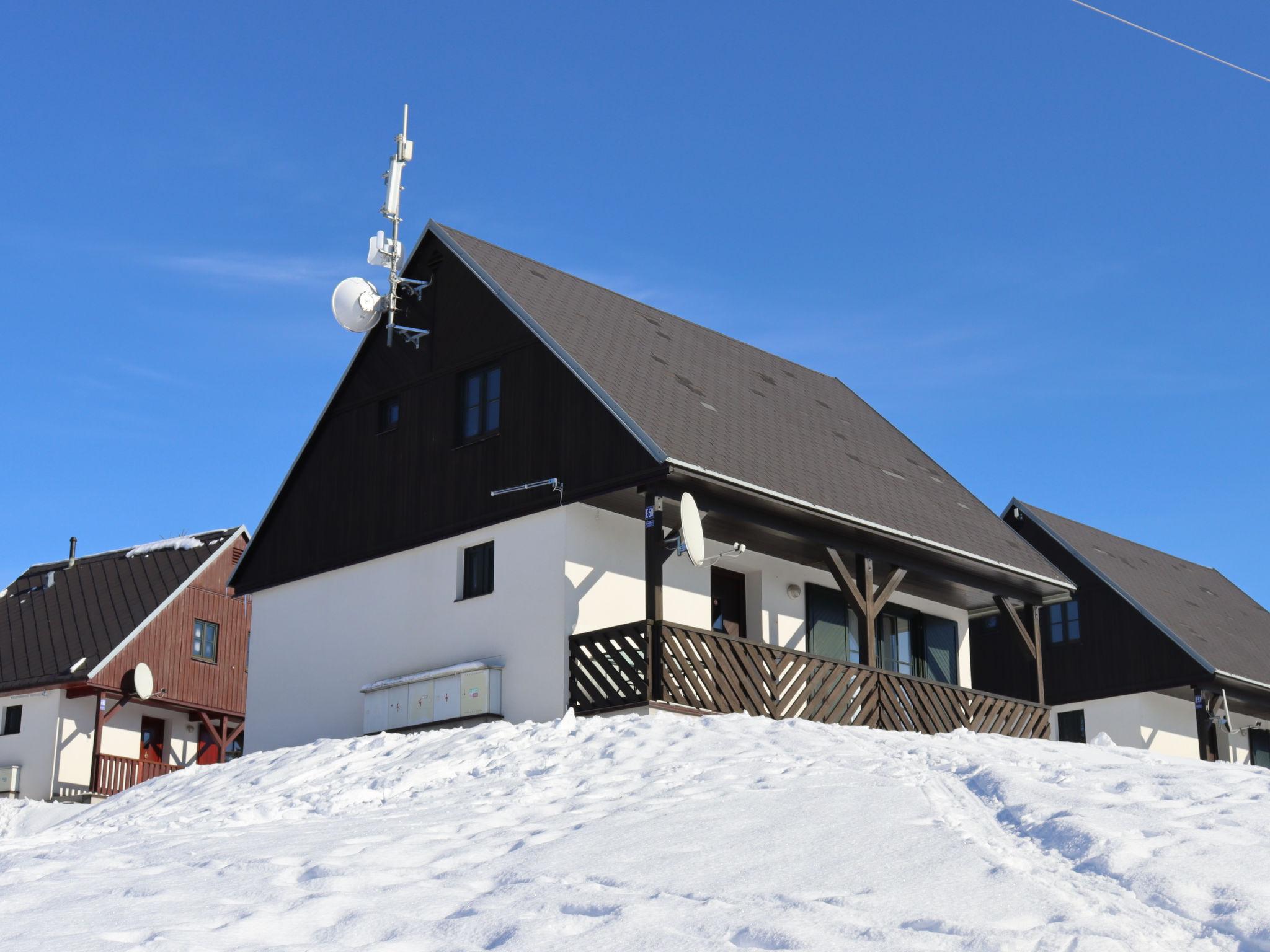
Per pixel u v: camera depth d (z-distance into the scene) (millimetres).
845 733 13695
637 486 16062
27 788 27703
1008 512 30672
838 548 18109
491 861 8344
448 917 7082
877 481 20000
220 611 31484
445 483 18500
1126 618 27719
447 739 14383
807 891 7211
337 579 19781
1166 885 7051
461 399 18719
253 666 20484
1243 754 28969
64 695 28109
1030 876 7312
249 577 21000
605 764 12086
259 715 20172
